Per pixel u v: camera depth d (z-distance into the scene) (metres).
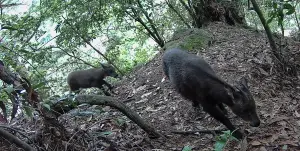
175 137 1.86
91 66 4.06
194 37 3.11
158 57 3.05
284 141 1.71
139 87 2.63
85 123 1.97
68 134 1.51
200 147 1.74
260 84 2.26
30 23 2.26
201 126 1.96
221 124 1.95
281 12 1.73
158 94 2.41
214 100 1.82
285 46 2.66
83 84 3.10
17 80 1.24
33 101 1.27
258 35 3.12
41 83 1.29
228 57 2.64
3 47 1.25
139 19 3.57
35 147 1.41
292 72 2.38
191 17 3.98
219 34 3.25
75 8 3.13
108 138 1.66
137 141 1.77
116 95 2.71
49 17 3.00
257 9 2.20
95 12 3.12
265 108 2.02
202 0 3.64
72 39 3.29
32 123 1.55
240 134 1.78
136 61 4.33
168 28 4.16
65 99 1.52
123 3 3.10
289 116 1.93
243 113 1.76
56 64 3.48
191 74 1.89
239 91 1.76
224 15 3.64
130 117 1.77
